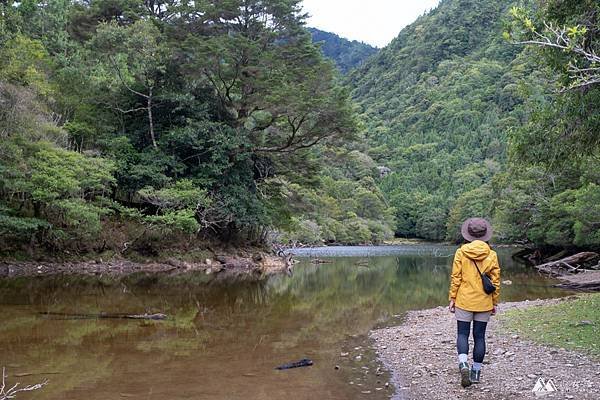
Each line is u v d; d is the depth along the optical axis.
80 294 16.70
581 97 8.24
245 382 7.01
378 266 33.44
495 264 6.21
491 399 5.74
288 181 37.75
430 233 91.81
